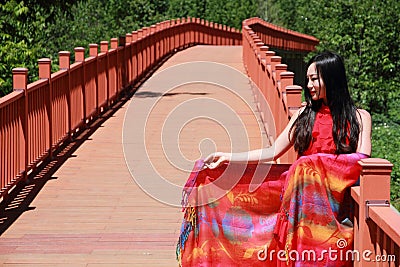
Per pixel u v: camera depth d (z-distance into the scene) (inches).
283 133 249.1
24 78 422.0
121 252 321.1
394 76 1103.0
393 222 195.0
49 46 1214.3
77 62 606.9
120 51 832.3
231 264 247.3
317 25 1309.1
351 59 1114.1
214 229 248.4
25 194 415.8
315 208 233.5
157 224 362.6
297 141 242.7
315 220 233.6
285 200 237.6
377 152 721.6
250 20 1577.3
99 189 427.2
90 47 679.1
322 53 240.4
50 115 496.4
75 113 588.7
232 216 248.8
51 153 502.6
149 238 340.5
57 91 524.4
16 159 409.7
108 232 349.4
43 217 374.0
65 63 555.5
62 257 314.8
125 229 354.0
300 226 234.5
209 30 1947.6
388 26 1091.3
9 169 394.3
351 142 236.4
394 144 761.6
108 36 1512.1
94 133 605.3
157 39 1264.8
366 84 1083.3
